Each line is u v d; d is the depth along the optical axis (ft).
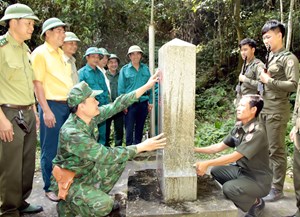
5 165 7.73
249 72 10.10
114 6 22.08
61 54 9.43
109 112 7.93
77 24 21.02
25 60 8.04
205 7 24.27
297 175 7.73
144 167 12.42
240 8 24.56
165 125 7.14
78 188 7.26
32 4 19.99
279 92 8.70
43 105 8.70
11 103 7.68
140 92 8.01
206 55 26.68
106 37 23.44
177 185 7.20
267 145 7.73
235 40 24.94
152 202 7.23
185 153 7.25
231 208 6.91
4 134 7.34
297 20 20.66
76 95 6.95
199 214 6.79
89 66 12.46
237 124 8.16
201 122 20.04
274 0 23.89
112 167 7.49
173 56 6.85
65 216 7.64
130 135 13.65
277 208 8.78
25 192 8.78
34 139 8.66
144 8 24.85
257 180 7.80
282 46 8.91
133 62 13.17
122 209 8.52
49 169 9.33
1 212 8.17
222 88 23.48
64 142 6.95
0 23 7.82
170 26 28.58
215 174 8.84
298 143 7.60
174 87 6.98
